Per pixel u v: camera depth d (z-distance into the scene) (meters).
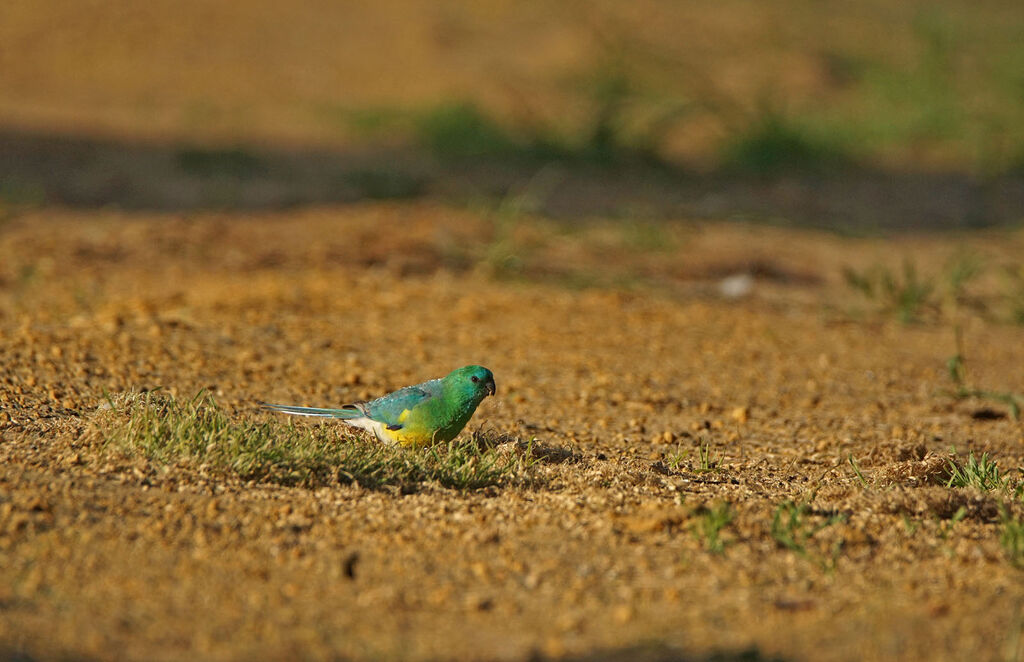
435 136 43.81
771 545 12.33
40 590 10.69
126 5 57.62
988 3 71.56
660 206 36.06
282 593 10.95
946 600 11.08
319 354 20.30
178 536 11.92
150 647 9.89
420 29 56.19
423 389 14.72
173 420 14.12
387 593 11.03
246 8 58.66
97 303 23.02
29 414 15.44
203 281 25.39
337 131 45.19
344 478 13.70
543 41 56.06
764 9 62.84
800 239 32.78
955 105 48.91
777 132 43.78
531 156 42.16
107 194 34.25
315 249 28.81
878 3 68.19
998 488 14.53
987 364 22.53
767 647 10.13
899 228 34.94
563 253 29.88
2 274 25.06
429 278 26.75
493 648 10.08
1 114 43.91
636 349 22.27
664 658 9.91
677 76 50.06
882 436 17.91
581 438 17.03
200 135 43.22
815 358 22.39
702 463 15.62
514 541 12.26
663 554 12.06
